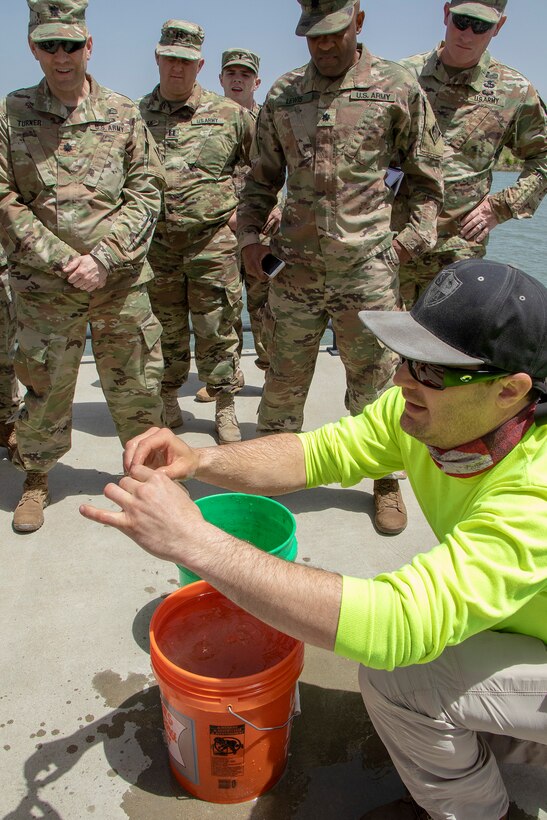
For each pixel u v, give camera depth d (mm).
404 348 1310
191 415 4086
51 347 2775
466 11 3018
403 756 1575
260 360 4656
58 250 2646
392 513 2941
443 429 1396
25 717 1987
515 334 1268
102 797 1760
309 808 1743
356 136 2639
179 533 1321
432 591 1269
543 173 3371
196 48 3377
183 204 3420
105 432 3828
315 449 1847
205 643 1834
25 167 2664
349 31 2516
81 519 2973
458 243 3484
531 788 1800
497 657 1460
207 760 1662
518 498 1316
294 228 2811
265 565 1309
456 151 3340
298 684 2129
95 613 2404
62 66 2545
